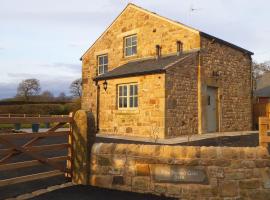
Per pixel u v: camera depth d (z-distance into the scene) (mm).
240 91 19469
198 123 16391
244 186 7281
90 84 22328
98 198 7094
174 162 7441
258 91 28922
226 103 18266
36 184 7918
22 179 7281
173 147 7555
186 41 16984
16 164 7133
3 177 7961
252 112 20516
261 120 7547
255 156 7348
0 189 7383
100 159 8102
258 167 7348
